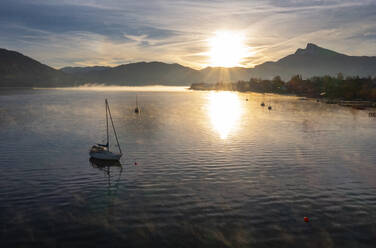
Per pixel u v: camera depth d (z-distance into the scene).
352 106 157.25
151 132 78.56
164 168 46.31
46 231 27.23
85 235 26.64
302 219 29.81
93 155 51.50
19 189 37.19
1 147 59.69
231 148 59.62
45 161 49.84
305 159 51.84
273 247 25.06
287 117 113.00
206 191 36.97
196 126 89.75
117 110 141.00
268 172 44.62
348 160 51.34
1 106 155.62
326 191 37.16
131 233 27.05
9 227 27.81
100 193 36.19
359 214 30.88
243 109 148.00
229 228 28.00
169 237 26.44
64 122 96.12
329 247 25.05
